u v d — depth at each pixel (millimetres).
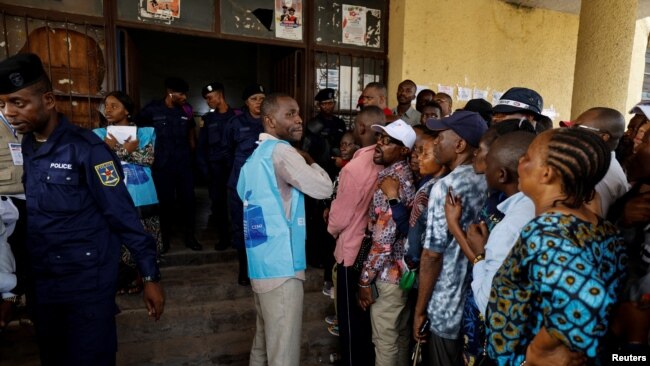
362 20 4305
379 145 2039
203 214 5051
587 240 897
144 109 3529
